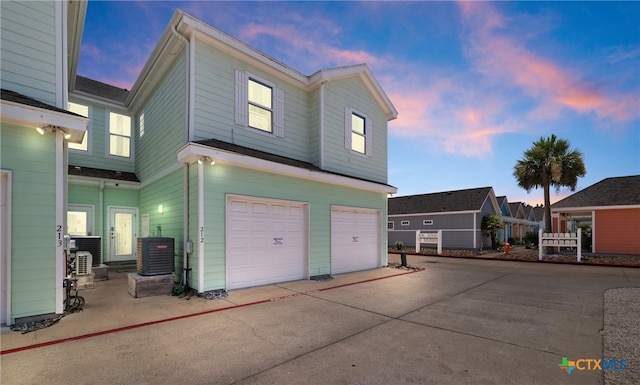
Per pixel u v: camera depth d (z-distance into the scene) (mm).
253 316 5211
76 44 8102
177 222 7680
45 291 4879
